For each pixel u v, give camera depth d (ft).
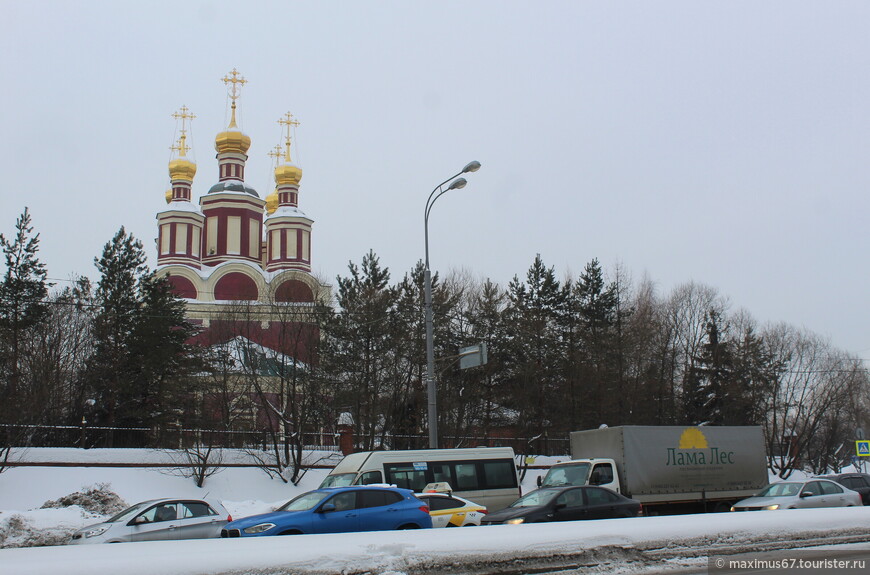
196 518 64.08
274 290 167.12
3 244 154.71
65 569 31.86
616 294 192.24
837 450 215.72
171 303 155.02
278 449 131.64
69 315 168.76
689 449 84.79
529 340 163.12
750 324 202.80
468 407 148.66
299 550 36.76
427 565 37.88
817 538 50.06
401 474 76.28
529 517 61.31
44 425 131.85
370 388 142.92
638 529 45.16
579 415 164.66
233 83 243.40
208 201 231.50
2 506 102.53
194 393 144.66
